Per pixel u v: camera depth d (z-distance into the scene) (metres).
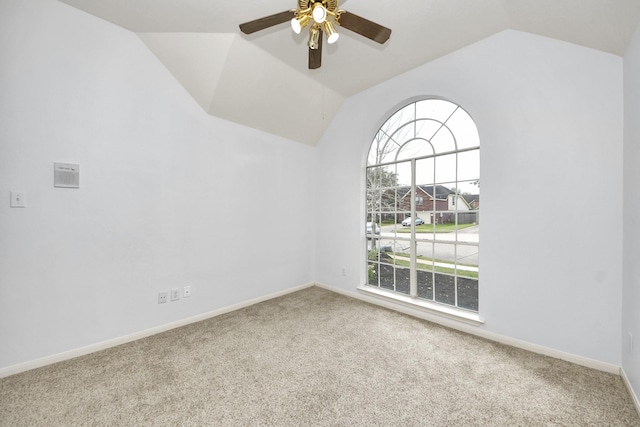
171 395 1.62
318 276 3.93
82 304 2.06
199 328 2.55
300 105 3.26
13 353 1.80
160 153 2.45
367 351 2.14
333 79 3.04
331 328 2.55
